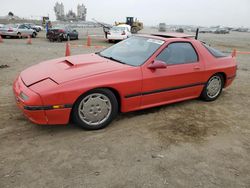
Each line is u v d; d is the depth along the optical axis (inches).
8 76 271.0
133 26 1573.6
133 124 161.6
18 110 172.6
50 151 126.9
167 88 175.2
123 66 158.4
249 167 124.3
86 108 143.9
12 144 131.3
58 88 132.4
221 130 161.9
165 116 177.2
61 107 134.0
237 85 279.1
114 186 104.7
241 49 797.9
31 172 110.6
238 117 185.0
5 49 522.9
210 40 1217.4
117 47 194.7
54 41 837.2
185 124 166.4
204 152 134.5
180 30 2487.7
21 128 148.3
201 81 197.0
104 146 134.0
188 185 108.2
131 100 159.2
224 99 224.7
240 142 148.3
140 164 120.3
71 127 152.6
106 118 152.1
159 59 170.6
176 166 120.6
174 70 176.4
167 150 133.6
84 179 107.9
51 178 107.5
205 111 191.8
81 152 127.4
